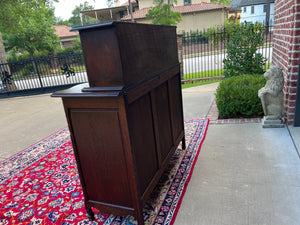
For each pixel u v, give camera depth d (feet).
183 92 22.59
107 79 5.61
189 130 13.16
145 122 6.79
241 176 8.52
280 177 8.20
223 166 9.30
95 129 6.07
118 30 5.17
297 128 11.63
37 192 9.13
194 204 7.41
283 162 9.05
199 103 18.34
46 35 76.13
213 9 79.10
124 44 5.43
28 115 20.97
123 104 5.47
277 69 11.19
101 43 5.37
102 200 6.81
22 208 8.23
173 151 9.33
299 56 10.82
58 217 7.56
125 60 5.49
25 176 10.44
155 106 7.38
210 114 15.51
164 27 8.19
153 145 7.41
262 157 9.57
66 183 9.58
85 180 6.82
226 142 11.25
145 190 6.81
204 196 7.72
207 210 7.08
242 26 19.48
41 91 31.48
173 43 9.24
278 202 7.06
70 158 11.84
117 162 6.14
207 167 9.39
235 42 19.51
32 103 25.88
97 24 5.17
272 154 9.69
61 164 11.28
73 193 8.84
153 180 7.32
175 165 9.79
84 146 6.43
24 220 7.59
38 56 65.72
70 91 6.12
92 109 5.91
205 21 81.82
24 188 9.51
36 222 7.43
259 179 8.23
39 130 16.66
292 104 11.70
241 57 19.75
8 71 34.60
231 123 13.47
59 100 25.73
